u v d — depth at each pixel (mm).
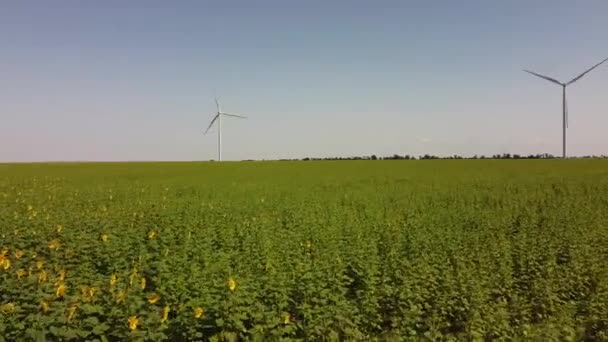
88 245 14516
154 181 46062
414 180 46906
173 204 26250
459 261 13609
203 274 10914
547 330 9273
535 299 11562
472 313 10086
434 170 61531
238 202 28312
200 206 25281
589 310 10523
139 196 31250
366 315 10188
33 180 45031
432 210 26484
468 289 11148
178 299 9555
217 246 16406
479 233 19297
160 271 11492
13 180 45281
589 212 23625
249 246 15664
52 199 27797
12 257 13328
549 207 26703
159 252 14734
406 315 9859
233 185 41500
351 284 12789
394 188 39250
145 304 9047
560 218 21938
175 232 17984
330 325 9383
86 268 11859
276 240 16500
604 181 41094
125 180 47250
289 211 24812
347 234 18516
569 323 9719
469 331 9453
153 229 18266
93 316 8625
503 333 9430
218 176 54250
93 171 62000
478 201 30531
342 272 12555
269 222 20453
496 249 15383
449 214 24562
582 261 14117
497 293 11953
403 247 16312
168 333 8578
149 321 8320
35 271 11695
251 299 9406
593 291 11992
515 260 14852
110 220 19641
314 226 19719
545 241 16500
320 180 48188
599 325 10156
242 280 10328
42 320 8086
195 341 8484
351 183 44406
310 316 9336
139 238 15547
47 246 14484
